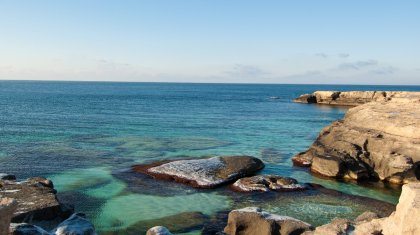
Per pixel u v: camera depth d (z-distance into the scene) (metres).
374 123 37.34
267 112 91.88
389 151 32.72
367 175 32.66
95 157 38.00
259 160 35.28
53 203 19.42
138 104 108.56
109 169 33.53
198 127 61.62
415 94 89.94
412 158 31.12
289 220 19.06
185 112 86.94
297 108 104.81
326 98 120.44
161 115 78.62
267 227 18.62
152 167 33.22
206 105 111.56
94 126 59.25
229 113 87.50
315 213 24.06
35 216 18.39
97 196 26.61
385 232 13.38
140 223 22.16
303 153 39.03
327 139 39.66
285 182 29.44
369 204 26.11
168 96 158.88
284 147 46.00
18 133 51.00
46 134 50.75
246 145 46.75
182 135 52.97
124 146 43.94
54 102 107.69
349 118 43.31
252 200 26.25
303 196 27.36
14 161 35.81
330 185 30.61
